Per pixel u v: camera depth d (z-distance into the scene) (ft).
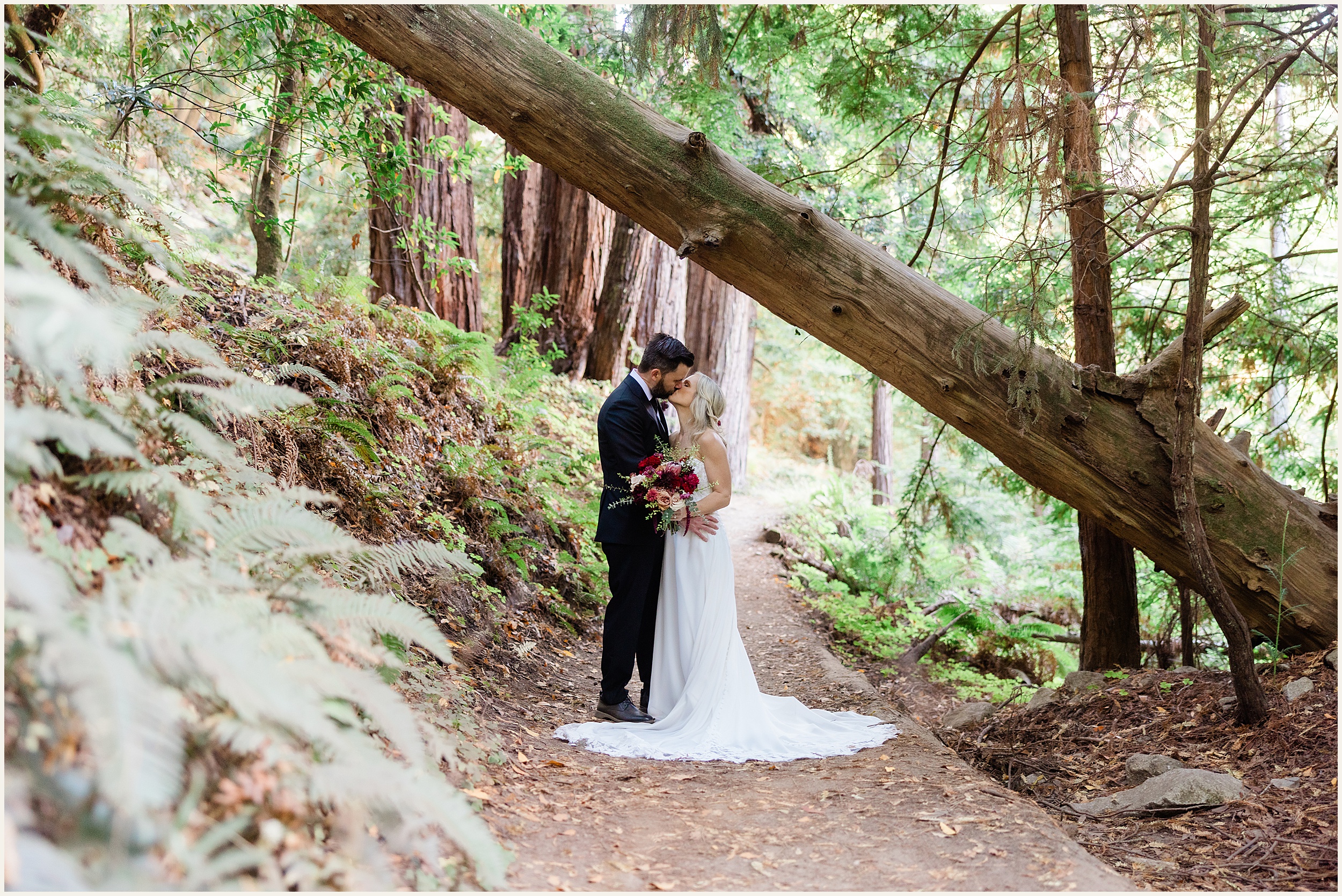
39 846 5.42
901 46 22.57
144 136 23.26
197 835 6.26
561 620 20.90
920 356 16.03
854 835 10.45
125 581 7.43
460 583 17.31
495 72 15.78
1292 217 21.53
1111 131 15.08
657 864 9.46
